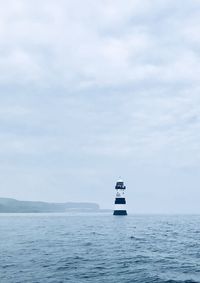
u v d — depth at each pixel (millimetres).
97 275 28250
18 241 56969
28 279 26672
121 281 26062
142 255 40094
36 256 38844
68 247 48375
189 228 95875
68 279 26672
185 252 43156
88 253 41719
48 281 26000
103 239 61125
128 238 63344
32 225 111500
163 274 28797
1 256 38781
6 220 159625
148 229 90500
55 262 34438
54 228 94375
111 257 38281
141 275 28281
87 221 145750
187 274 28922
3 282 25688
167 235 70438
